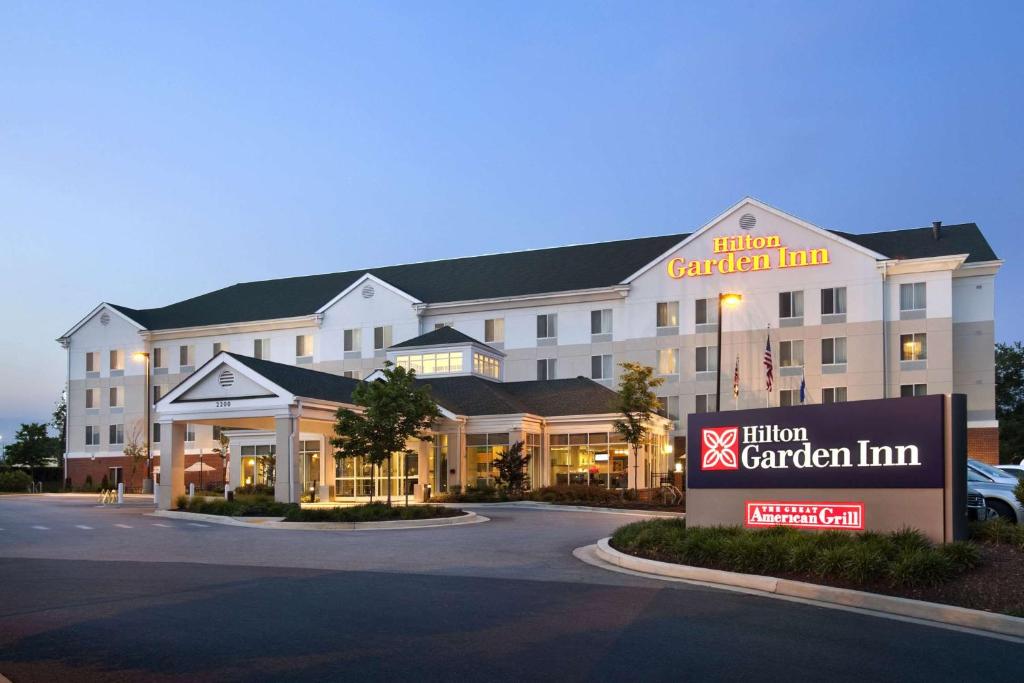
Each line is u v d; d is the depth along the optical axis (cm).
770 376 4281
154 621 1008
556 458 4081
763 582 1235
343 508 2600
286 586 1266
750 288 5172
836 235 5044
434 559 1592
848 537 1356
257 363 3156
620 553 1542
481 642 906
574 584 1289
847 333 4938
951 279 4859
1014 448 7075
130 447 6147
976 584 1134
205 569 1457
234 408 3055
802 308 5047
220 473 6172
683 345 5269
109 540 1983
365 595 1188
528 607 1098
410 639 919
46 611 1067
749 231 5206
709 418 1673
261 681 760
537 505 3309
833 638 934
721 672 796
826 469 1485
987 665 832
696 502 1673
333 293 6556
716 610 1080
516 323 5728
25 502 4041
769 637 934
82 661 824
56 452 9019
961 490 1334
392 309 5994
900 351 4884
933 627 999
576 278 5784
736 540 1387
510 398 4278
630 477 3900
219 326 6400
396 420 2636
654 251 5841
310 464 4319
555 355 5616
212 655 849
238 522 2553
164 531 2239
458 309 5862
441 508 2644
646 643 904
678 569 1363
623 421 3878
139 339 6612
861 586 1168
